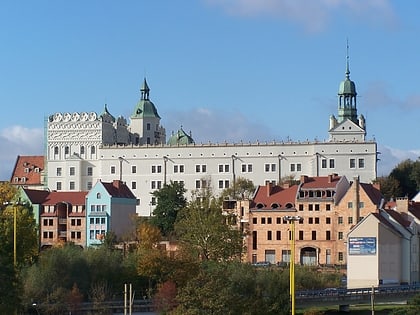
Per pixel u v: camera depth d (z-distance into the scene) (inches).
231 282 6633.9
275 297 6771.7
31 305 7377.0
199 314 5969.5
